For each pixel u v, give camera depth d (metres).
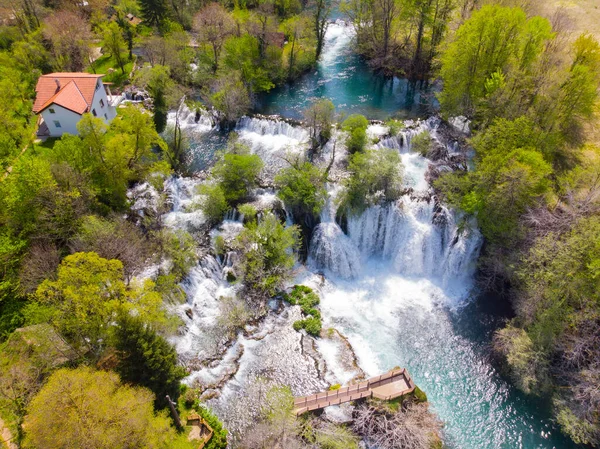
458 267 58.88
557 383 45.25
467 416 45.03
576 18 98.12
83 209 52.12
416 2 86.19
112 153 56.00
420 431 41.31
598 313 43.81
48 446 30.97
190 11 114.50
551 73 64.75
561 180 56.19
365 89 91.44
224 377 47.06
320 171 63.22
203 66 91.62
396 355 50.47
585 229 46.28
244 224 60.44
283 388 44.91
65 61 90.81
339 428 41.22
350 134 69.06
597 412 42.19
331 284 58.75
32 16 100.62
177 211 62.91
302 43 100.06
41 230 49.25
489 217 54.28
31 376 38.28
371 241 61.97
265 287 55.66
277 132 77.06
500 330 48.88
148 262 53.19
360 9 99.12
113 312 40.47
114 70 95.50
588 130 70.38
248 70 84.69
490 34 67.06
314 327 52.16
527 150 55.81
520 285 52.56
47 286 39.12
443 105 74.25
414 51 95.94
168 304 50.28
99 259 39.78
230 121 79.88
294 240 56.31
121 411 32.78
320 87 92.62
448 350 50.97
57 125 70.62
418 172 66.81
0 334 44.00
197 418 41.62
